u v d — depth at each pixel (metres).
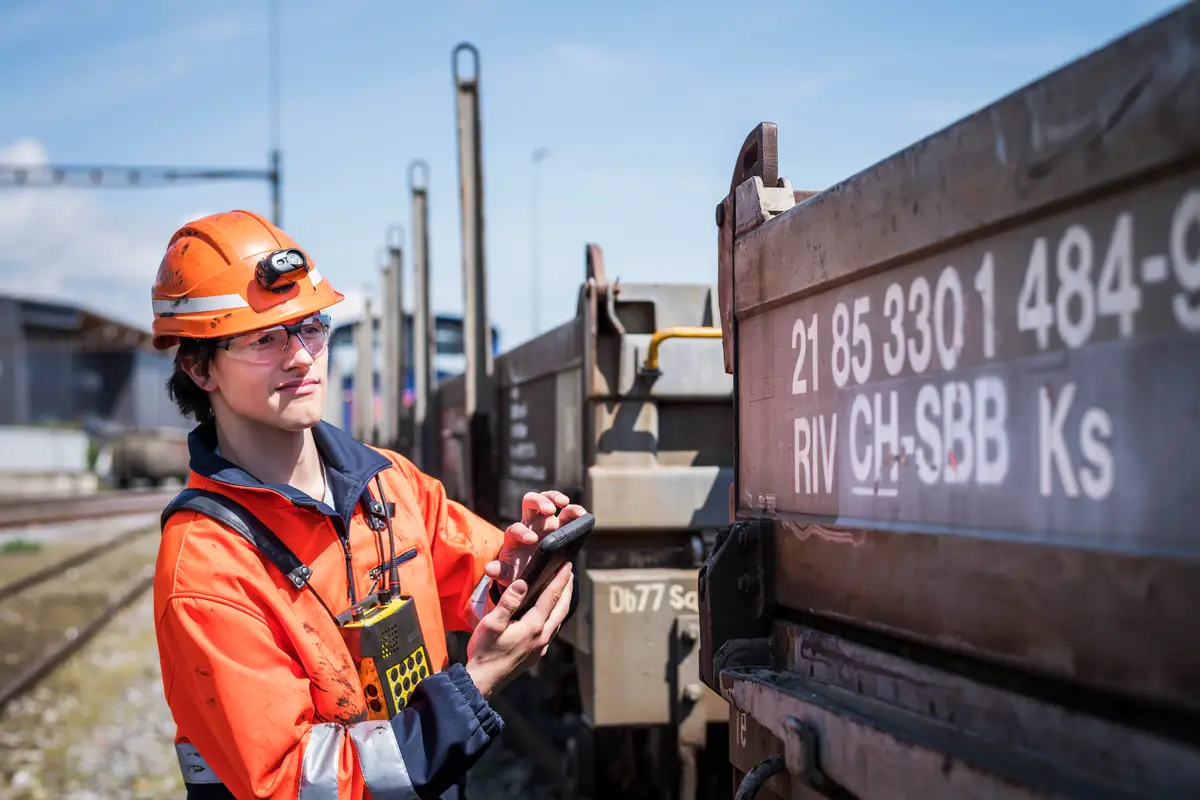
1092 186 1.02
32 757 5.71
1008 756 1.12
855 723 1.31
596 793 4.07
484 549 2.00
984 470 1.18
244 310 1.68
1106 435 1.01
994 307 1.17
